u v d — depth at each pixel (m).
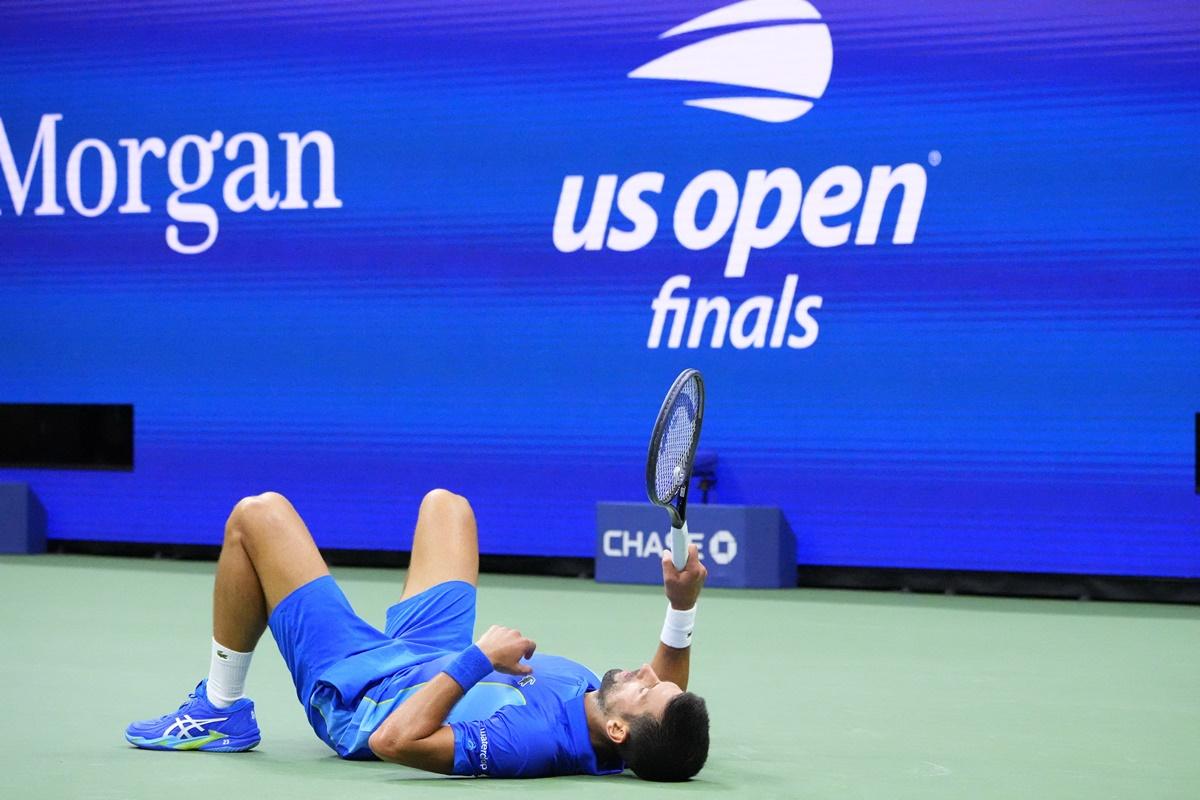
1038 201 33.78
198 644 25.69
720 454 36.09
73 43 40.56
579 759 14.86
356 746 14.98
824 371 35.31
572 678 15.21
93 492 40.78
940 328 34.50
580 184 36.91
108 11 40.25
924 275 34.56
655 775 14.66
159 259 40.03
